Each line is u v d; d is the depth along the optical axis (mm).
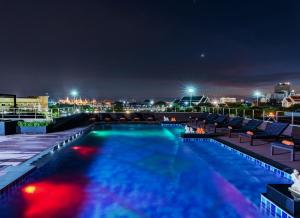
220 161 10117
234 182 7699
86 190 6949
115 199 6359
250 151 9219
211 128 17016
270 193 5105
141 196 6574
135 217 5488
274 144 8484
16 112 19750
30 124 15617
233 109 19641
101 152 12023
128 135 17781
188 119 24469
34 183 7293
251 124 12359
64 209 5762
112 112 26625
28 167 7258
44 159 8859
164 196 6609
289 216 4449
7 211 5637
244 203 6160
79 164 9789
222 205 6047
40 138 13156
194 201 6301
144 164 9773
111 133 18891
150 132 19516
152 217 5461
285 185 5145
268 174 7664
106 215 5512
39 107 20391
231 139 12312
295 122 15148
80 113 25609
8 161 8047
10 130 14906
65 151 11641
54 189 6988
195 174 8453
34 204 6020
